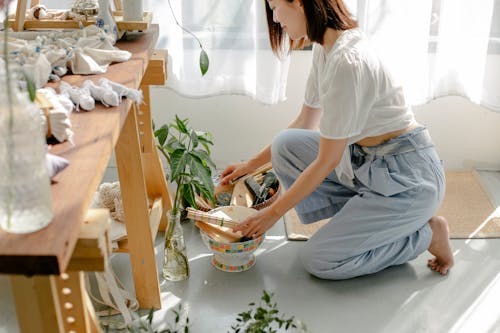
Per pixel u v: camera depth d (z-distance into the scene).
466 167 2.79
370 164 1.91
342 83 1.70
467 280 2.02
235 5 2.37
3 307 1.84
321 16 1.73
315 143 2.06
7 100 0.88
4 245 0.89
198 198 2.26
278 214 1.86
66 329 1.27
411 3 2.36
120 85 1.41
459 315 1.85
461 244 2.21
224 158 2.80
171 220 1.92
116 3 2.06
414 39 2.41
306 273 2.05
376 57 1.79
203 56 2.01
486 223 2.34
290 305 1.89
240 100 2.68
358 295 1.94
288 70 2.62
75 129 1.23
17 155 0.88
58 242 0.90
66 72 1.56
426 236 2.00
